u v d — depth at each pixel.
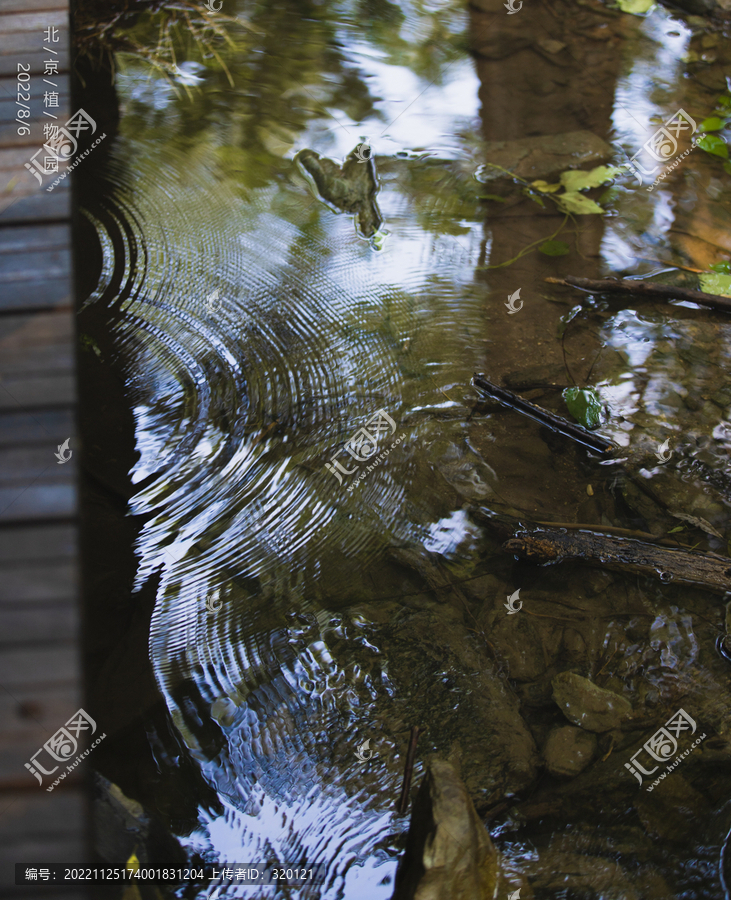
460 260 3.29
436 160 3.81
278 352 2.86
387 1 5.06
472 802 1.66
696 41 4.73
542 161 3.81
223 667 2.00
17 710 1.38
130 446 2.52
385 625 2.12
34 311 2.00
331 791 1.79
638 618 2.16
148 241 3.27
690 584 2.23
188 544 2.29
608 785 1.81
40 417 1.79
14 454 1.72
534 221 3.50
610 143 3.94
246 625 2.10
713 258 3.31
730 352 2.93
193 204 3.47
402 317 3.03
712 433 2.63
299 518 2.37
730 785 1.82
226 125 3.95
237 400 2.69
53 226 2.22
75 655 1.45
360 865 1.67
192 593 2.17
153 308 2.99
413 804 1.67
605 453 2.57
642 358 2.90
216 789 1.79
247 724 1.90
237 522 2.35
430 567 2.26
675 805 1.78
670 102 4.23
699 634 2.13
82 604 1.53
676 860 1.69
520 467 2.54
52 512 1.64
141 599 2.14
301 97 4.19
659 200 3.61
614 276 3.23
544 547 2.26
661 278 3.21
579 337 2.98
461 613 2.15
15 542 1.59
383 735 1.90
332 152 3.80
